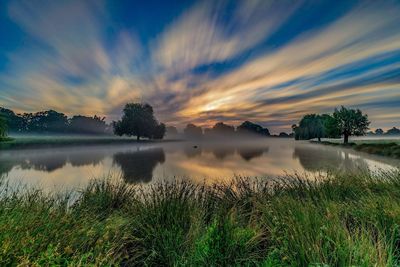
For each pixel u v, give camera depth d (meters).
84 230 2.40
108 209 3.98
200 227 2.82
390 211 2.57
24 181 9.04
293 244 2.12
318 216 2.56
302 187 4.48
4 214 2.32
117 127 69.75
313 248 1.95
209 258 2.18
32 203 3.00
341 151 29.48
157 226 2.90
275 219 2.56
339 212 2.86
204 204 3.85
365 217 2.67
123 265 2.43
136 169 13.99
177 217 3.09
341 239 2.05
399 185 4.09
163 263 2.52
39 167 14.73
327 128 51.28
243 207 3.80
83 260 1.86
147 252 2.64
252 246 2.37
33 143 33.06
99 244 2.21
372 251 1.79
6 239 1.80
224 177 10.02
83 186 7.54
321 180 4.76
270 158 21.44
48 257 1.68
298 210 2.74
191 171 12.87
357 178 4.77
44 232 2.15
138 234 2.99
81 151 30.81
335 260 1.81
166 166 15.53
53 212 2.79
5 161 18.41
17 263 1.64
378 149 23.33
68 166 15.49
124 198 4.51
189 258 2.26
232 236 2.35
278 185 4.85
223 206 3.58
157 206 3.36
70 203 4.05
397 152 19.06
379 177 4.79
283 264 1.94
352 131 47.09
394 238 2.23
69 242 2.13
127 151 32.00
